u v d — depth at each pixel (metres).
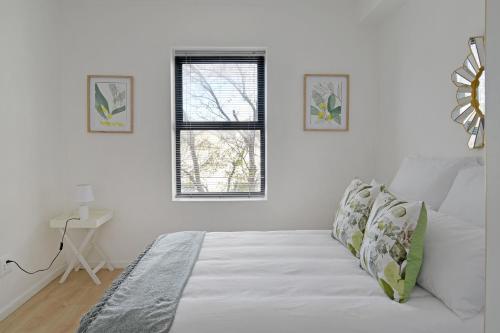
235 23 3.52
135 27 3.49
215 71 3.67
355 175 3.62
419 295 1.53
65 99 3.49
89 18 3.46
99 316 1.38
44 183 3.19
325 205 3.62
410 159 2.62
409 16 2.94
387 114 3.39
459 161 2.12
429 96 2.65
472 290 1.35
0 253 2.58
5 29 2.65
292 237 2.52
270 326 1.31
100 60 3.49
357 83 3.58
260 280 1.71
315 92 3.57
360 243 2.06
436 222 1.66
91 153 3.52
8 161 2.68
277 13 3.53
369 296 1.55
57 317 2.60
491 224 0.57
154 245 2.31
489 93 0.57
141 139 3.53
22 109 2.87
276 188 3.60
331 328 1.31
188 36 3.51
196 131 3.68
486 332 0.58
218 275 1.81
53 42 3.36
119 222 3.55
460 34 2.28
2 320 2.55
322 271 1.85
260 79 3.68
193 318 1.34
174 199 3.60
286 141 3.58
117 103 3.51
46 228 3.22
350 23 3.56
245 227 3.60
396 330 1.30
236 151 3.70
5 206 2.64
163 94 3.52
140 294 1.54
